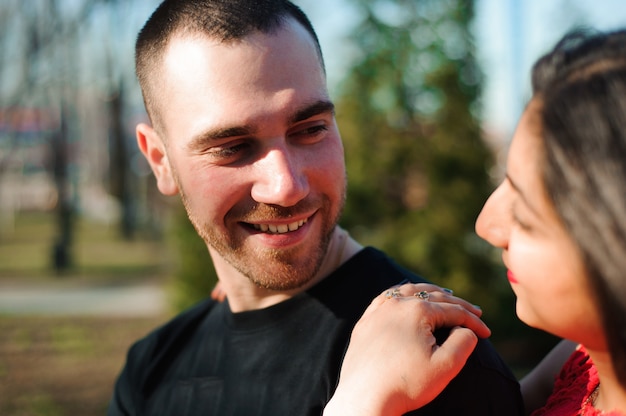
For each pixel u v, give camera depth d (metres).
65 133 19.89
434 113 7.05
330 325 1.51
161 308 11.48
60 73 15.05
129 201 26.31
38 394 6.35
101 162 36.47
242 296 1.67
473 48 7.14
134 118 22.34
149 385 1.82
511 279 1.13
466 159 6.91
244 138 1.46
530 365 6.79
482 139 7.12
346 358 1.24
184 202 1.65
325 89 1.54
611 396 1.07
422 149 6.96
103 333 9.28
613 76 0.88
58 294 13.34
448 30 7.10
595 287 0.88
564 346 1.52
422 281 1.63
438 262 6.80
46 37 13.74
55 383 6.74
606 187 0.84
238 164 1.49
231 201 1.50
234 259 1.56
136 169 26.92
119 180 25.56
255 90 1.44
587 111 0.88
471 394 1.27
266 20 1.47
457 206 6.86
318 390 1.43
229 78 1.44
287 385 1.49
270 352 1.56
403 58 7.12
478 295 6.85
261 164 1.46
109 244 24.78
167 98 1.59
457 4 7.09
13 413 5.82
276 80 1.45
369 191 6.93
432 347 1.18
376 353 1.19
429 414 1.23
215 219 1.54
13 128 14.91
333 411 1.17
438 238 6.80
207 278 7.52
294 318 1.57
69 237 18.69
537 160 0.96
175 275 7.79
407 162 6.97
